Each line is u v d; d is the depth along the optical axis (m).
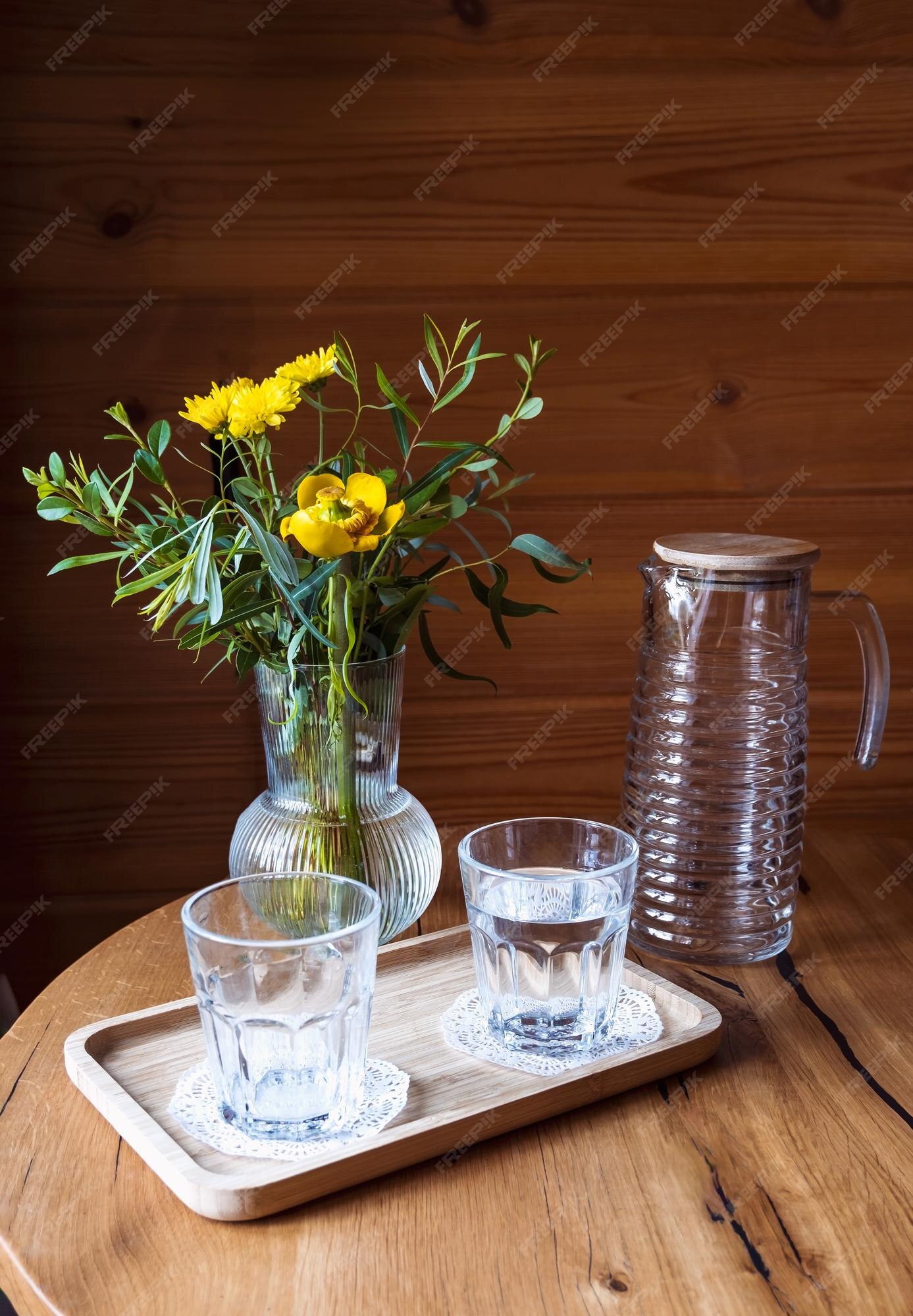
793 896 0.93
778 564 0.84
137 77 1.15
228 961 0.64
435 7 1.15
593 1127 0.69
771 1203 0.62
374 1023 0.80
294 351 1.21
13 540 1.24
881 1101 0.72
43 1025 0.80
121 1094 0.69
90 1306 0.54
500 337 1.22
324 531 0.74
